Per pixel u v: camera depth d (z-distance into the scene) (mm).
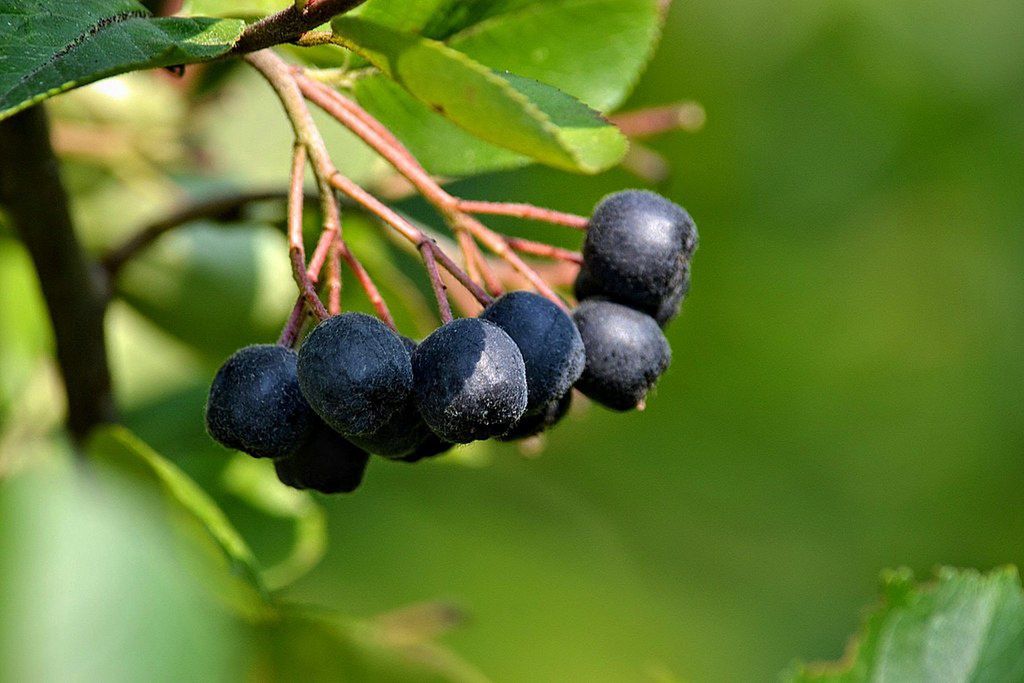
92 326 440
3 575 363
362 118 400
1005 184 758
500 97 377
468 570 714
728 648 758
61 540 365
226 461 476
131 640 364
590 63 426
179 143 485
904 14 739
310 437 389
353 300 477
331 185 393
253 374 385
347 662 444
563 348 387
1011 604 438
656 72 730
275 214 456
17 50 369
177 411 483
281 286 475
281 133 489
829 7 730
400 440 384
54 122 479
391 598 686
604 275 402
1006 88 749
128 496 405
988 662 436
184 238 471
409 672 445
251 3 403
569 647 721
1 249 479
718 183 748
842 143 749
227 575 433
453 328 381
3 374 468
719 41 729
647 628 739
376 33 377
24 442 460
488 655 710
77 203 481
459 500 743
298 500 476
